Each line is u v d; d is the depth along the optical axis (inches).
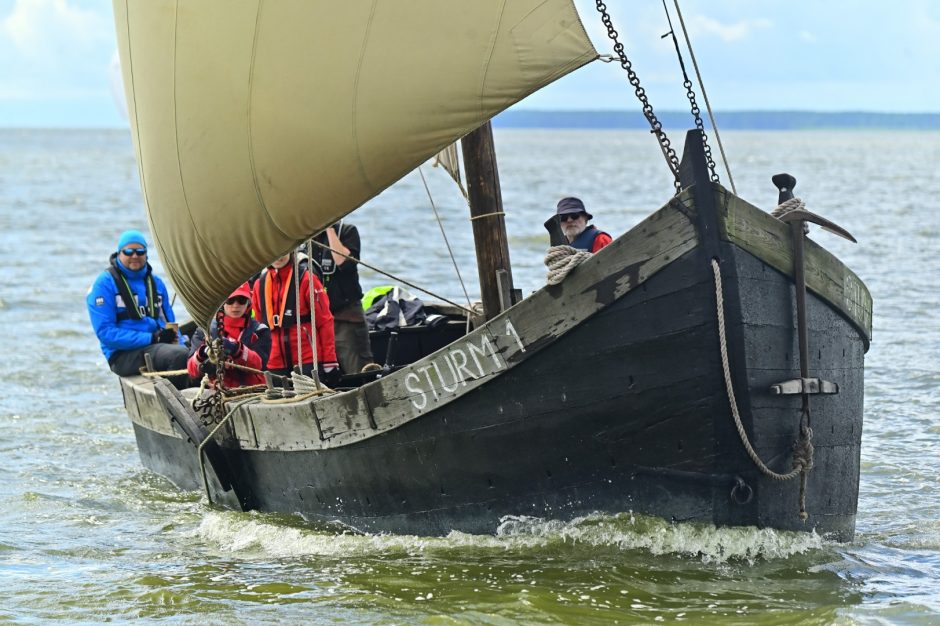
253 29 528.7
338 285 703.7
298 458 579.2
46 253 1935.3
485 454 505.7
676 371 463.5
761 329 468.4
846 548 531.5
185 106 558.3
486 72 488.4
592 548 494.9
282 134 527.8
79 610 466.6
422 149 503.2
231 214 560.1
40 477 711.7
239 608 465.1
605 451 485.4
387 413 524.7
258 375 683.4
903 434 762.2
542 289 474.6
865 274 1544.0
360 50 507.2
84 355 1099.9
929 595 462.9
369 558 522.6
